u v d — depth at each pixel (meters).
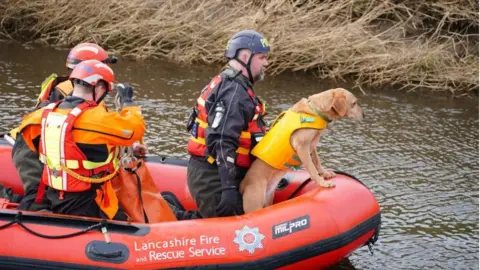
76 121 4.44
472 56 11.12
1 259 4.30
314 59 11.02
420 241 5.78
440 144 8.22
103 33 11.62
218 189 4.91
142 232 4.45
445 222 6.14
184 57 11.23
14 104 8.45
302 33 11.05
